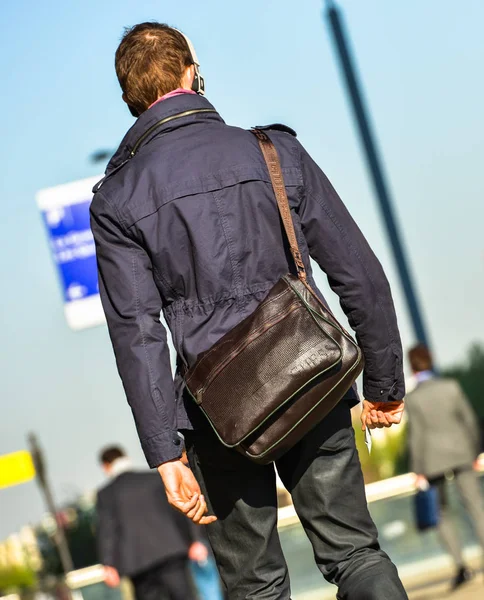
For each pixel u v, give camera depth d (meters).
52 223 18.64
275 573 4.57
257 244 4.44
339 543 4.48
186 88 4.75
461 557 14.20
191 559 13.80
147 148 4.55
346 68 19.20
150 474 13.91
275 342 4.27
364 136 19.19
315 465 4.49
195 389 4.32
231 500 4.55
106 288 4.54
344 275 4.57
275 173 4.48
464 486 14.00
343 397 4.53
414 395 14.19
